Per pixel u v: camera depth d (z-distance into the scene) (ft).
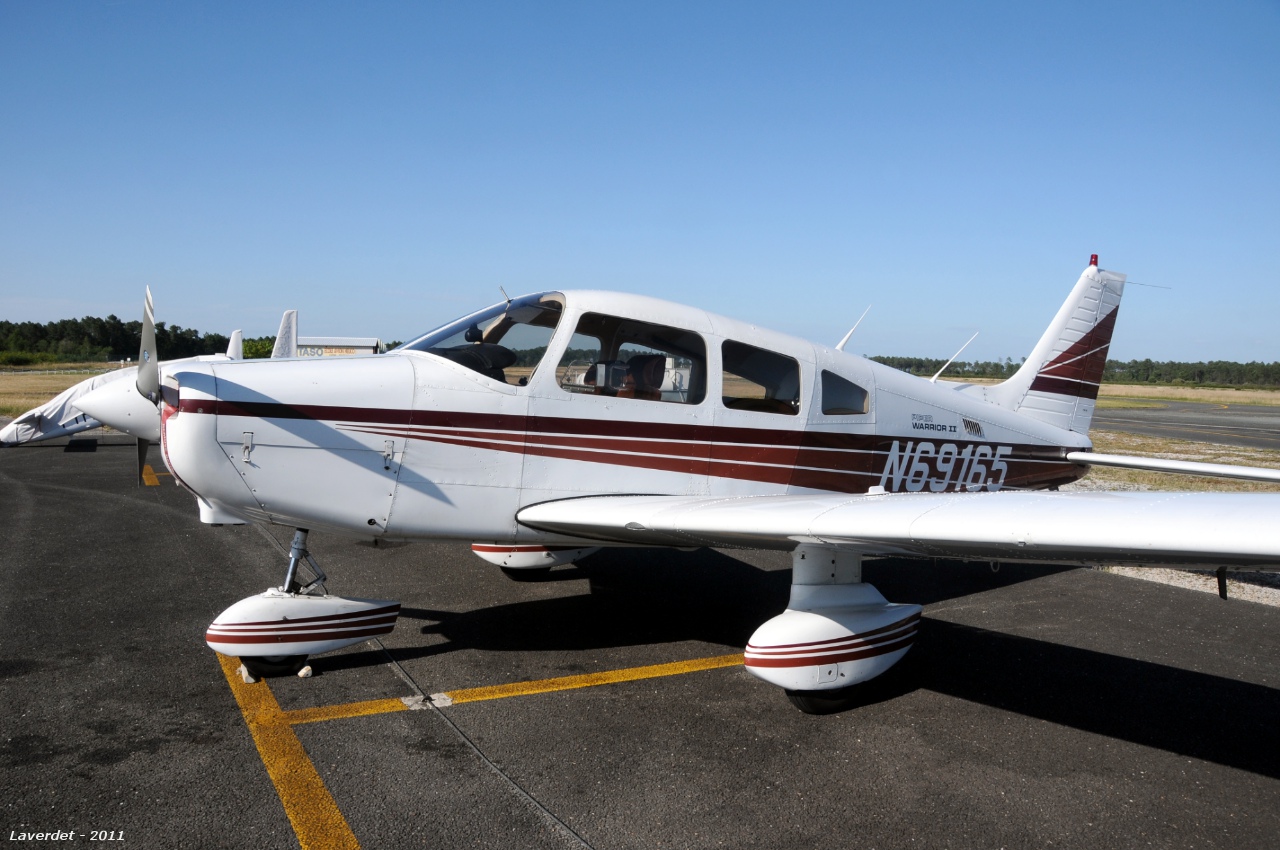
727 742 9.84
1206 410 116.06
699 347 13.83
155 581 16.03
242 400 10.91
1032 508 9.19
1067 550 8.49
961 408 17.49
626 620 14.65
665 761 9.26
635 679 11.80
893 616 11.68
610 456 13.03
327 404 11.33
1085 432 21.09
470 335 12.91
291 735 9.56
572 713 10.50
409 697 10.84
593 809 8.14
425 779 8.62
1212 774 9.39
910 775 9.14
